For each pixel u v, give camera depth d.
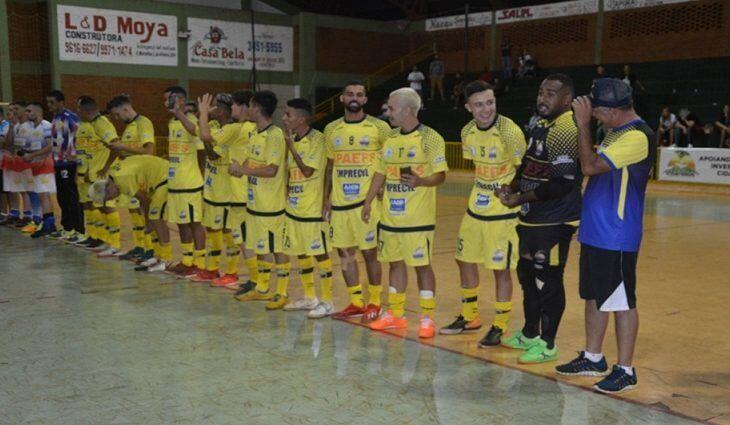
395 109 4.90
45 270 7.55
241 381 4.18
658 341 5.06
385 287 6.94
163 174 7.42
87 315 5.68
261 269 6.29
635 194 3.92
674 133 18.80
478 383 4.18
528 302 4.77
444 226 11.41
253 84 28.16
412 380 4.22
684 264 8.08
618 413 3.71
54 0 23.67
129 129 7.55
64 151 9.29
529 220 4.50
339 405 3.81
